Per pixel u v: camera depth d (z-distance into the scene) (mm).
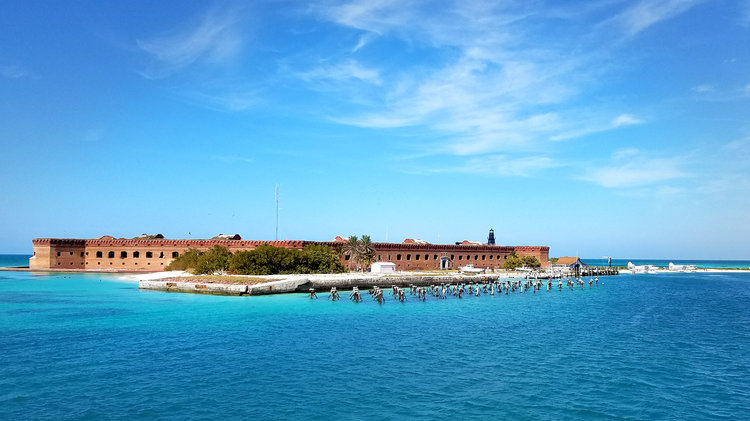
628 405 24531
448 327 46062
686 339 42562
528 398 25203
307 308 56844
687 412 23797
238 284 67750
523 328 46469
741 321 54750
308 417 22172
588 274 148750
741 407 24594
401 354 34062
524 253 147500
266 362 31312
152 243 116688
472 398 25047
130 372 28688
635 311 63000
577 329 46562
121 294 68312
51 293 69625
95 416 21875
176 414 22266
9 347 34719
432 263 128875
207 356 32688
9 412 22219
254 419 21812
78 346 35219
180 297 65000
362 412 22875
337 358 32625
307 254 91438
